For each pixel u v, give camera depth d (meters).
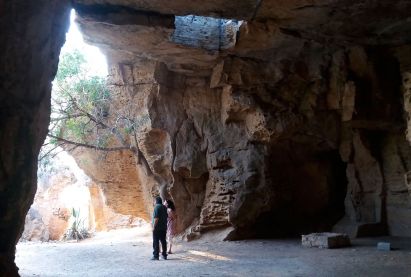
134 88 15.56
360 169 15.74
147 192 16.69
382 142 15.55
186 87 15.69
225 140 15.45
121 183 17.77
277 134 14.95
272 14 11.32
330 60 14.55
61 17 7.12
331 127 15.39
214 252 12.41
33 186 6.46
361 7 10.91
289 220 16.61
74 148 16.47
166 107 15.37
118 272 9.55
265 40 12.78
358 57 14.32
